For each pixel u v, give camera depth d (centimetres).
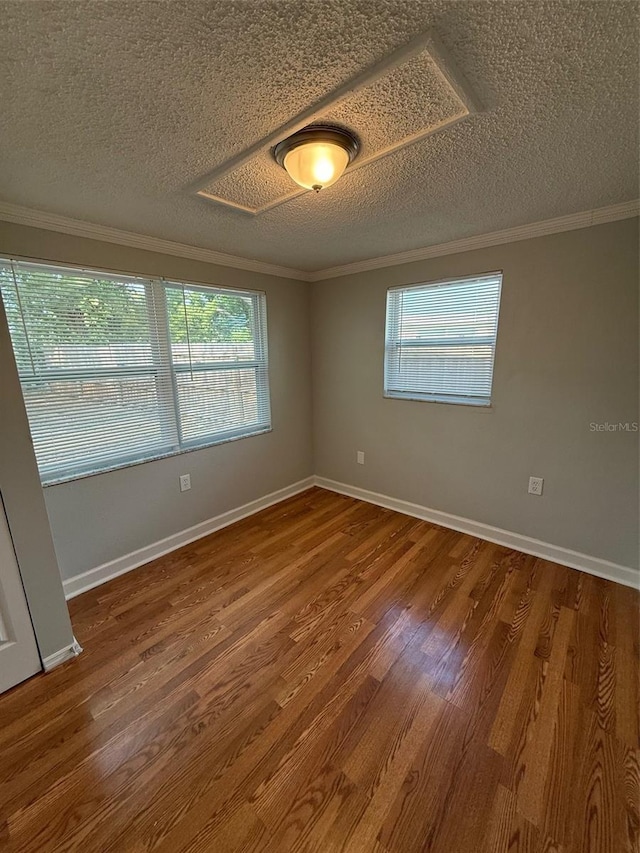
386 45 86
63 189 156
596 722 132
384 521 297
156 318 236
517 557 241
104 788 115
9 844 102
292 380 340
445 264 253
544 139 125
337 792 113
